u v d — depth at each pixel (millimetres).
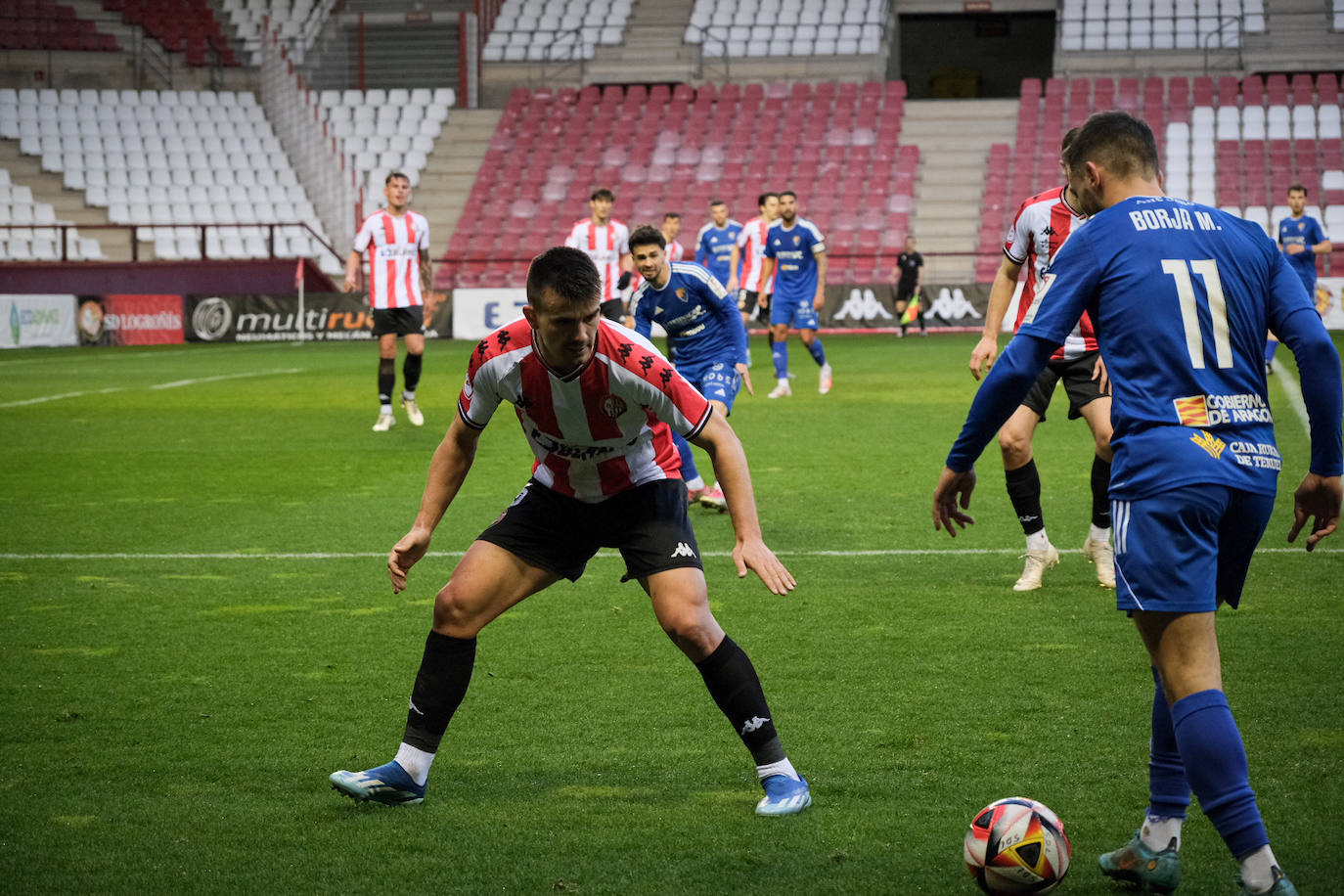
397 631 14172
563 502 9430
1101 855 8266
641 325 21141
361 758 10281
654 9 89188
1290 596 14977
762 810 9016
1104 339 7777
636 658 13000
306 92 81000
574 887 7906
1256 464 7477
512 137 81875
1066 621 14156
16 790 9609
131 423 33500
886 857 8297
